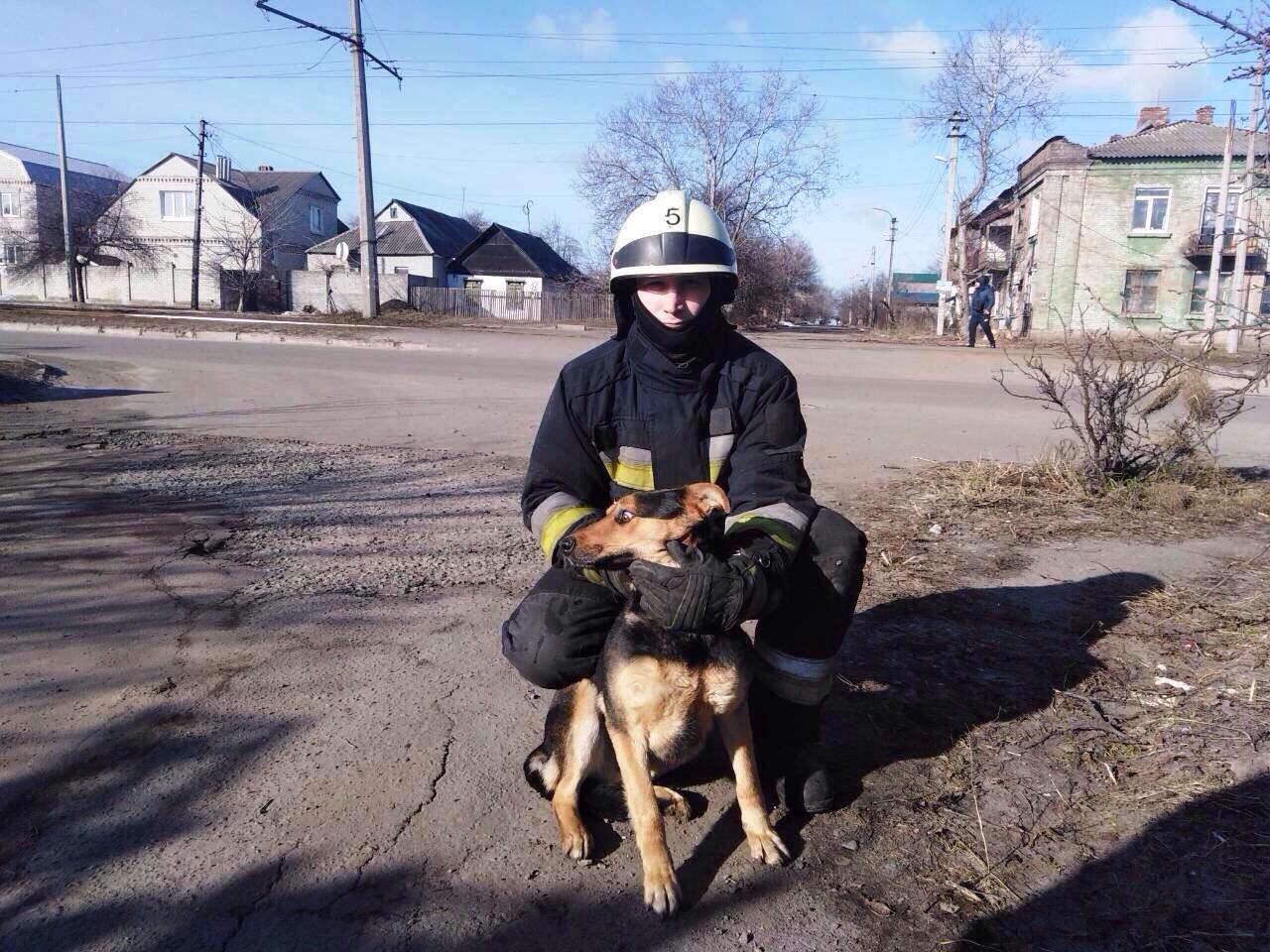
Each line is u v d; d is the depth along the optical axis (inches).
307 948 85.0
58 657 146.7
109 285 2039.9
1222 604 171.2
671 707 95.2
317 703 132.5
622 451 113.6
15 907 89.2
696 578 90.5
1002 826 106.2
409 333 982.4
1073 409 482.6
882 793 113.1
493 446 347.9
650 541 95.5
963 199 1487.5
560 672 107.0
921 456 331.0
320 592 179.3
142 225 1999.3
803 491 110.0
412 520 236.8
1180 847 100.6
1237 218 335.9
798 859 101.1
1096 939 87.7
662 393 112.0
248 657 147.9
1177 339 288.0
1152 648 153.0
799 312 2647.6
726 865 100.3
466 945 86.3
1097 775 115.8
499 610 171.2
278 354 752.3
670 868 94.0
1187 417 284.2
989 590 181.8
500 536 222.4
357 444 350.0
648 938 88.1
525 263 1991.9
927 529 226.2
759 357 113.3
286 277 1760.6
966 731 127.1
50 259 1875.0
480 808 108.3
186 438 359.3
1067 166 1334.9
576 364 115.0
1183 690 136.9
